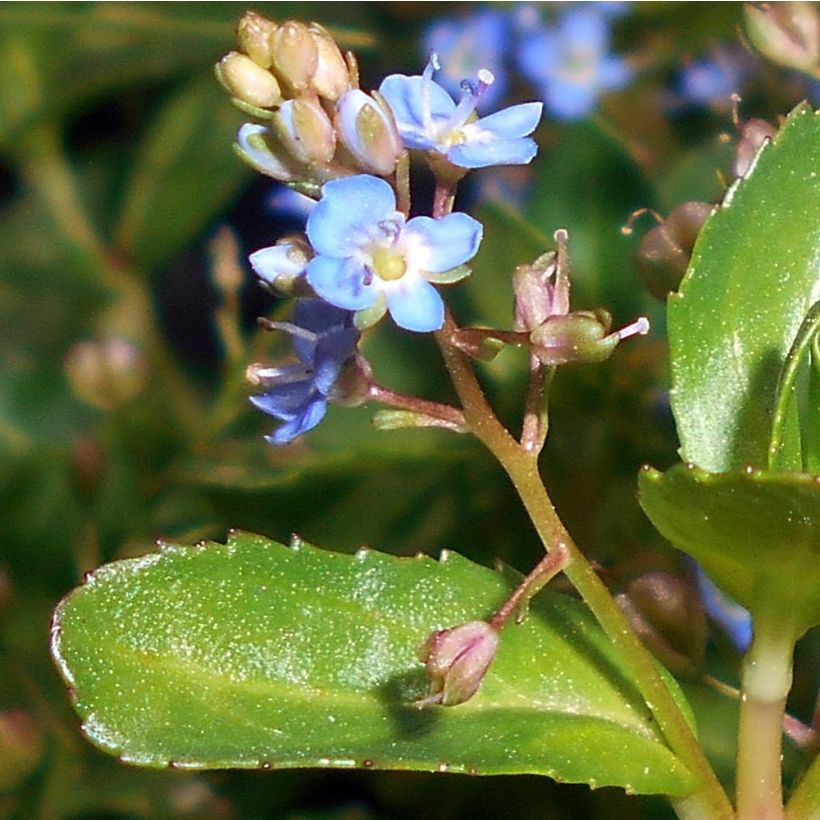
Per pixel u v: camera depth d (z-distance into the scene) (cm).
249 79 11
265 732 11
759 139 12
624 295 15
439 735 11
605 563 14
